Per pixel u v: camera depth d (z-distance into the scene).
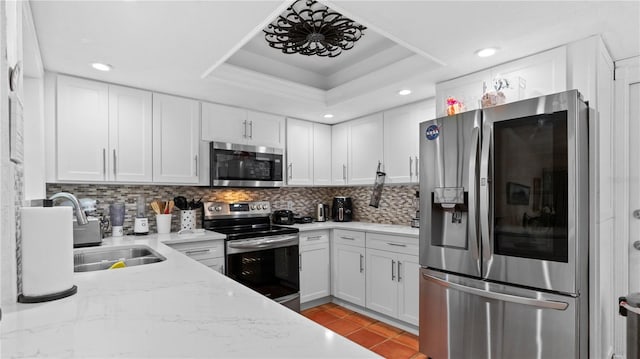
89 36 1.83
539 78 2.06
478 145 1.97
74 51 2.01
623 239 2.26
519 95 2.12
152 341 0.71
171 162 2.85
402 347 2.57
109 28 1.75
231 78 2.65
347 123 3.86
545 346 1.68
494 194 1.90
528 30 1.81
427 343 2.23
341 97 3.16
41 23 1.68
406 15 1.67
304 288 3.36
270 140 3.51
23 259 0.97
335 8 1.61
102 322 0.81
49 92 2.31
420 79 2.55
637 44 2.02
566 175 1.63
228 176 3.13
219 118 3.15
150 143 2.74
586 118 1.80
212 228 3.21
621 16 1.67
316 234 3.48
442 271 2.17
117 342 0.70
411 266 2.78
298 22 2.31
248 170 3.27
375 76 2.82
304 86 3.14
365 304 3.19
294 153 3.71
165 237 2.66
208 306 0.94
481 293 1.89
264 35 2.65
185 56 2.11
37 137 2.14
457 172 2.07
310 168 3.85
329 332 0.76
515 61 2.17
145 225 2.78
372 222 3.88
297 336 0.73
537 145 1.74
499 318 1.85
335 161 4.00
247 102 3.15
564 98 1.65
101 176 2.50
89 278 1.25
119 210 2.70
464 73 2.42
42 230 0.99
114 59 2.14
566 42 1.94
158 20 1.67
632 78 2.24
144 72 2.37
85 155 2.43
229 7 1.56
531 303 1.71
